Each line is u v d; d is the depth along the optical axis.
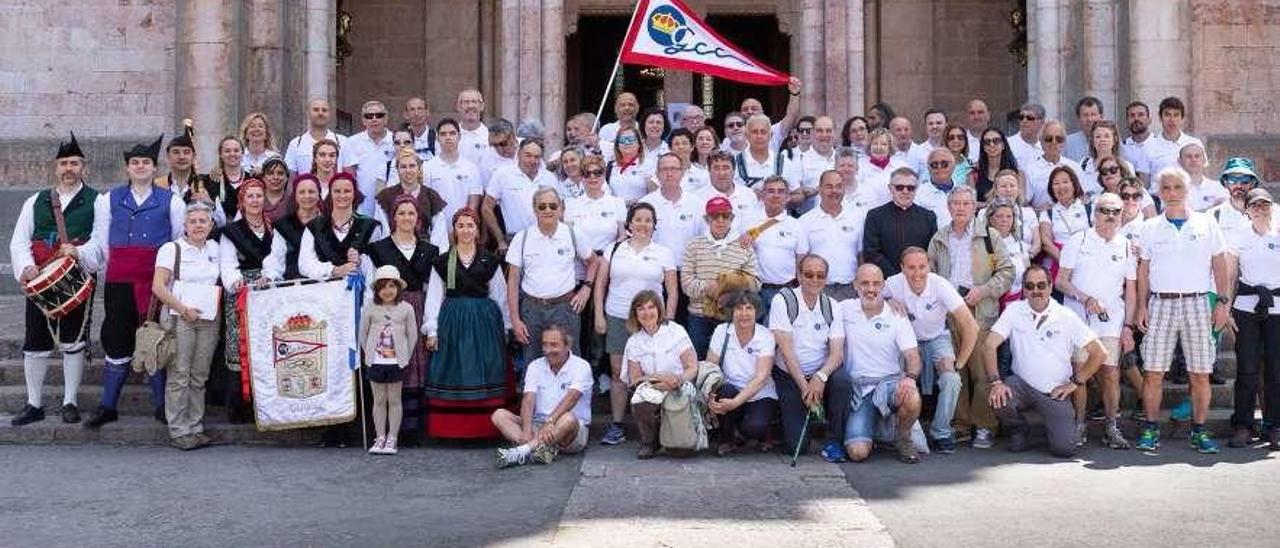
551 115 16.27
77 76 16.05
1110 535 6.81
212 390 10.41
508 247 10.46
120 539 6.84
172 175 10.80
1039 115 12.05
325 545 6.68
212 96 15.45
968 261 9.98
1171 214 9.65
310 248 9.80
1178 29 15.17
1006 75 20.11
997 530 6.92
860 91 16.39
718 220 9.92
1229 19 15.66
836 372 9.26
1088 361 9.29
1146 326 9.79
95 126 16.05
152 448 9.83
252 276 9.91
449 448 9.80
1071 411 9.32
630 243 10.05
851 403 9.27
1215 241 9.61
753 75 12.49
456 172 10.95
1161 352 9.62
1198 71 15.52
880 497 7.86
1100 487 8.17
